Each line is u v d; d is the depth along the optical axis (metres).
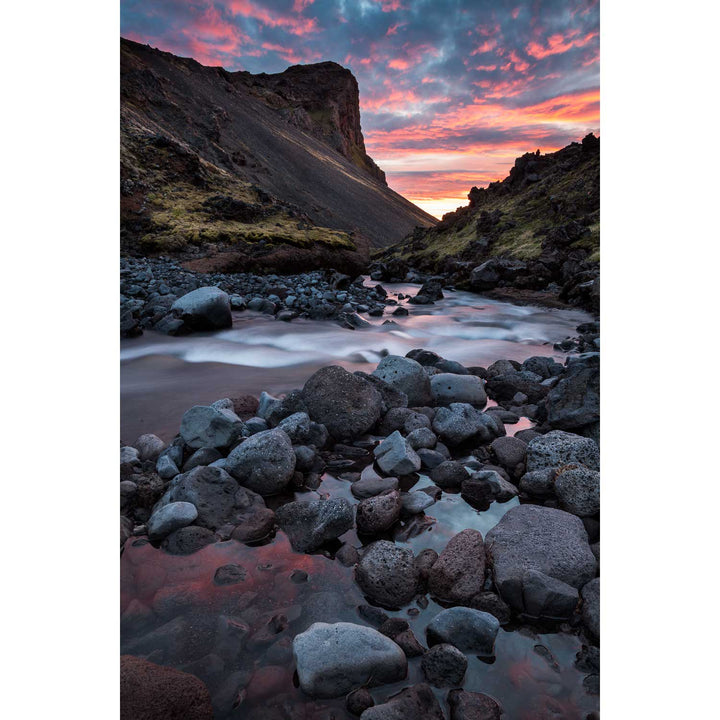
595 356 5.67
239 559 3.03
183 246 25.66
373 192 154.75
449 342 12.00
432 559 3.01
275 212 34.38
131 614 2.54
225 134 117.62
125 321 10.01
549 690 2.19
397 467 4.28
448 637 2.42
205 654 2.30
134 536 3.23
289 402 5.09
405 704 2.02
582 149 40.19
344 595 2.76
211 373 7.88
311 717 2.03
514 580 2.70
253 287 17.03
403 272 30.92
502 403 6.38
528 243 32.91
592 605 2.58
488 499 3.88
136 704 1.89
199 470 3.62
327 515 3.28
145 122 56.50
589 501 3.51
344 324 12.59
